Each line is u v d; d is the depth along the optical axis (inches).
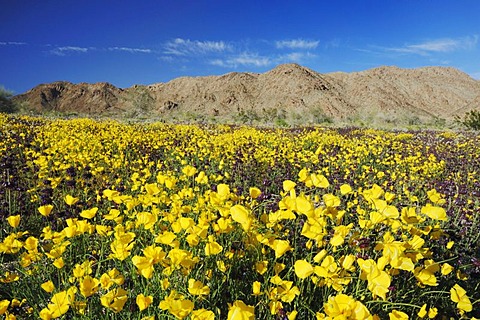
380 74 6658.5
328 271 71.1
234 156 343.9
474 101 5457.7
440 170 346.9
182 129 621.0
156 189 100.5
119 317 83.4
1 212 151.7
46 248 88.5
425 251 83.2
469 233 161.8
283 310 78.1
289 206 82.4
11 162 227.1
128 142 406.6
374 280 61.9
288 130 848.3
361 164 354.9
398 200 210.7
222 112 6112.2
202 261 90.0
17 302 84.7
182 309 56.6
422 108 6018.7
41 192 177.0
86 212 86.1
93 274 103.0
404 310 91.2
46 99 7229.3
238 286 91.7
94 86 7618.1
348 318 51.8
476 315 105.0
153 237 96.7
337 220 89.3
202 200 106.3
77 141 358.6
